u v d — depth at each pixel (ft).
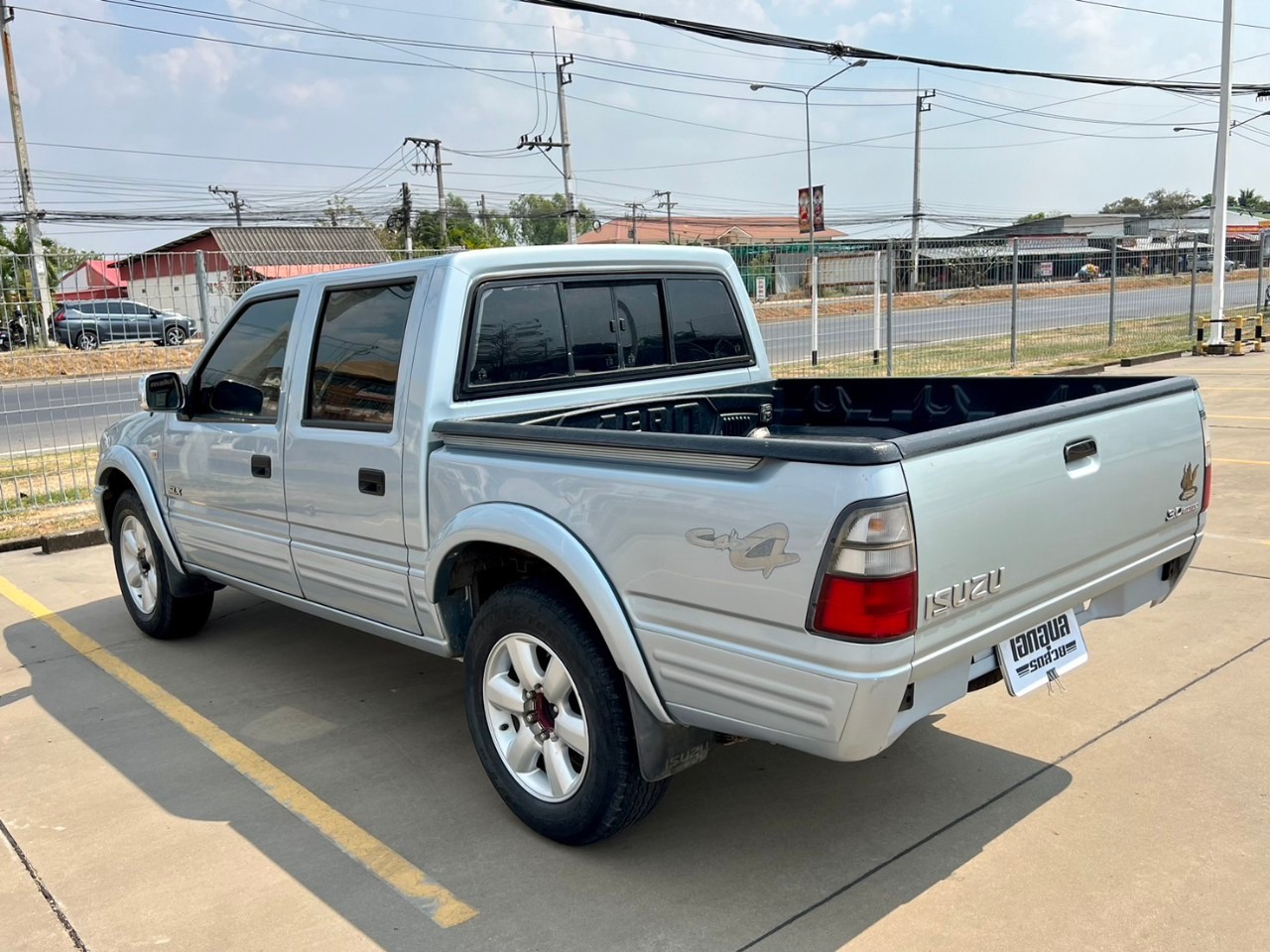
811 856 10.62
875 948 9.07
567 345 13.38
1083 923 9.30
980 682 9.61
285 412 13.84
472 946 9.34
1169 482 11.18
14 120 98.27
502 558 11.76
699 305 15.35
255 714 14.93
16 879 10.72
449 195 209.46
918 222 175.22
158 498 17.03
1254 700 13.79
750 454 8.57
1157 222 201.57
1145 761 12.31
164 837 11.47
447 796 12.25
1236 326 59.77
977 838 10.82
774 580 8.43
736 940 9.27
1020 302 59.11
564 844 10.99
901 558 8.00
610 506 9.65
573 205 136.26
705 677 9.14
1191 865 10.14
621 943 9.30
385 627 13.00
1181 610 17.39
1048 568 9.58
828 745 8.45
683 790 12.16
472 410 12.13
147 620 18.34
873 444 8.05
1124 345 61.98
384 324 12.54
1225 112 58.49
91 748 13.92
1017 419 9.12
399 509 12.03
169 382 15.85
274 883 10.48
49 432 44.09
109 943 9.56
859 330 51.57
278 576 14.62
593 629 10.19
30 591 21.99
